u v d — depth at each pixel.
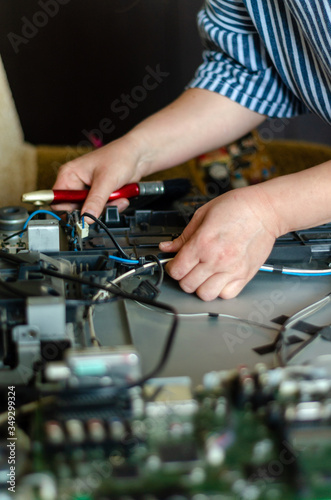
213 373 0.46
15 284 0.58
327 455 0.42
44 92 1.69
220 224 0.69
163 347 0.57
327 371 0.50
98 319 0.63
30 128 1.71
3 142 1.64
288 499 0.39
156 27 1.69
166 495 0.38
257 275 0.76
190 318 0.64
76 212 0.86
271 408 0.43
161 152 1.03
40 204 0.90
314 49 0.82
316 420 0.44
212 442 0.41
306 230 0.83
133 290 0.68
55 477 0.39
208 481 0.40
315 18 0.76
